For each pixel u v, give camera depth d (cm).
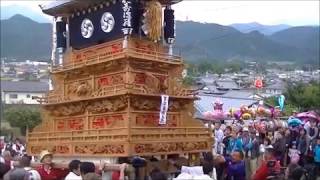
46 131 2291
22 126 8075
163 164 1916
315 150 2122
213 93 6119
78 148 1991
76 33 2248
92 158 1914
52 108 2262
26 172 1341
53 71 2252
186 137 2020
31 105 10338
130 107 1872
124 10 1955
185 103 2128
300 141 2228
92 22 2155
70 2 2138
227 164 1831
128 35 1966
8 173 1359
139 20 2030
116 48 2025
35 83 12875
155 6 2033
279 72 16862
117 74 1973
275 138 2400
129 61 1906
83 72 2111
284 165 2183
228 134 2433
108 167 1642
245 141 2292
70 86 2195
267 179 1683
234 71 15725
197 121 2139
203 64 14738
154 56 2000
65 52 2319
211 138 2141
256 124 2850
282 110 3694
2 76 18150
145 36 2048
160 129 1939
